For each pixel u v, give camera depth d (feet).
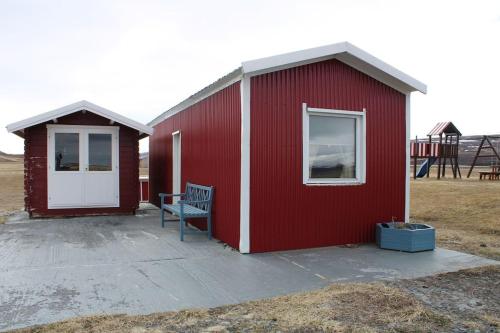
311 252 21.72
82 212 33.86
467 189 47.14
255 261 19.67
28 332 11.64
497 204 37.37
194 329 12.05
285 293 15.25
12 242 23.57
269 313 13.29
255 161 21.24
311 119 23.07
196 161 29.27
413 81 24.21
